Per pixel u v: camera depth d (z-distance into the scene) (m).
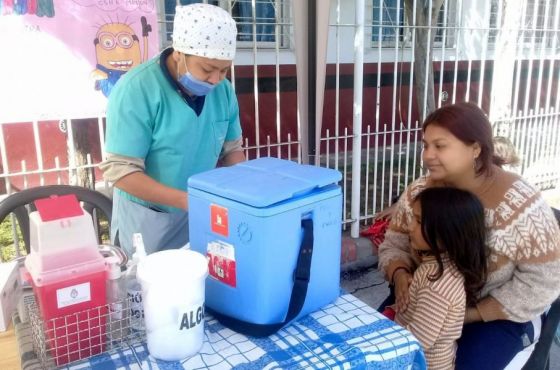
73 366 1.01
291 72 5.00
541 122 4.66
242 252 1.07
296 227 1.08
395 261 1.79
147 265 1.00
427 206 1.47
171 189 1.64
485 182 1.55
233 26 1.63
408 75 6.02
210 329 1.14
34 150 3.70
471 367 1.50
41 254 0.99
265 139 5.01
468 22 5.59
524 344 1.54
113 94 1.71
